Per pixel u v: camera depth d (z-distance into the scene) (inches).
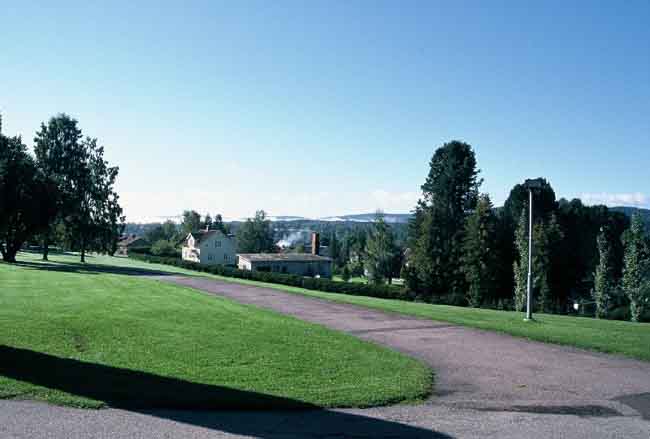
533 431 276.1
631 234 1443.2
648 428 284.5
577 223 2551.7
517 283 1604.3
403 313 775.7
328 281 1734.7
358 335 584.4
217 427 269.6
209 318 656.4
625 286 1461.6
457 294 1697.8
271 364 409.4
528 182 722.2
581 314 1649.9
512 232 2042.3
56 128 2573.8
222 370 384.5
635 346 520.7
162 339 499.8
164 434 256.1
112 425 267.0
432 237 2047.2
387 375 388.8
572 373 414.3
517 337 577.9
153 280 1408.7
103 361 402.3
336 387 349.7
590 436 269.7
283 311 798.5
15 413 281.9
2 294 856.9
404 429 275.3
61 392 318.0
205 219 5851.4
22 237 2177.7
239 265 3410.4
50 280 1190.3
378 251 2481.5
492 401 334.0
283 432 265.4
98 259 3297.2
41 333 504.4
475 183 2437.3
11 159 2042.3
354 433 267.0
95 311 682.2
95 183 2709.2
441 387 366.6
